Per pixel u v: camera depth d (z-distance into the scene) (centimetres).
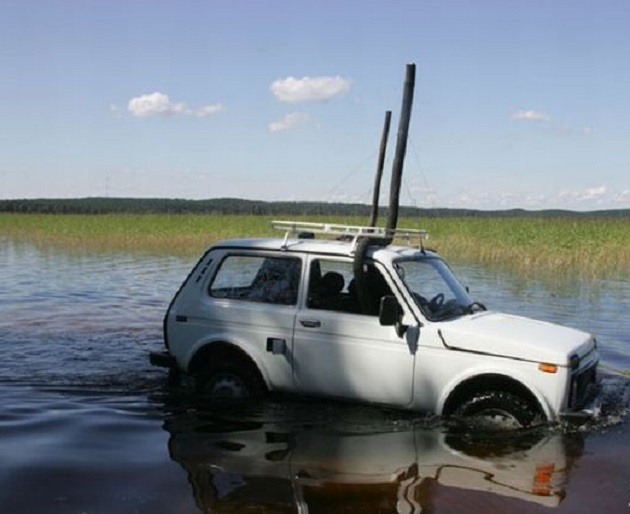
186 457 560
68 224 4200
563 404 605
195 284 738
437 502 477
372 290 670
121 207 9156
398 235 754
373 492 493
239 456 564
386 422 649
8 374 851
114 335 1120
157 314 1336
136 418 666
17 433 620
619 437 616
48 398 740
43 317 1295
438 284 716
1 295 1593
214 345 718
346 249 692
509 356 617
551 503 480
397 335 649
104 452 571
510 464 551
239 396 708
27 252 2912
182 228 3750
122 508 461
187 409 693
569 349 621
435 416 639
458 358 629
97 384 802
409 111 1088
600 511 469
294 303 697
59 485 500
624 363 945
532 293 1595
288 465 544
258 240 744
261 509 461
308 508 462
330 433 620
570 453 576
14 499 475
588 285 1759
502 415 622
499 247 2539
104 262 2423
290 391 695
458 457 564
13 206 8988
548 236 2567
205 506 465
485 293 1592
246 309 708
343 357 668
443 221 3203
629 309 1371
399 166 1088
